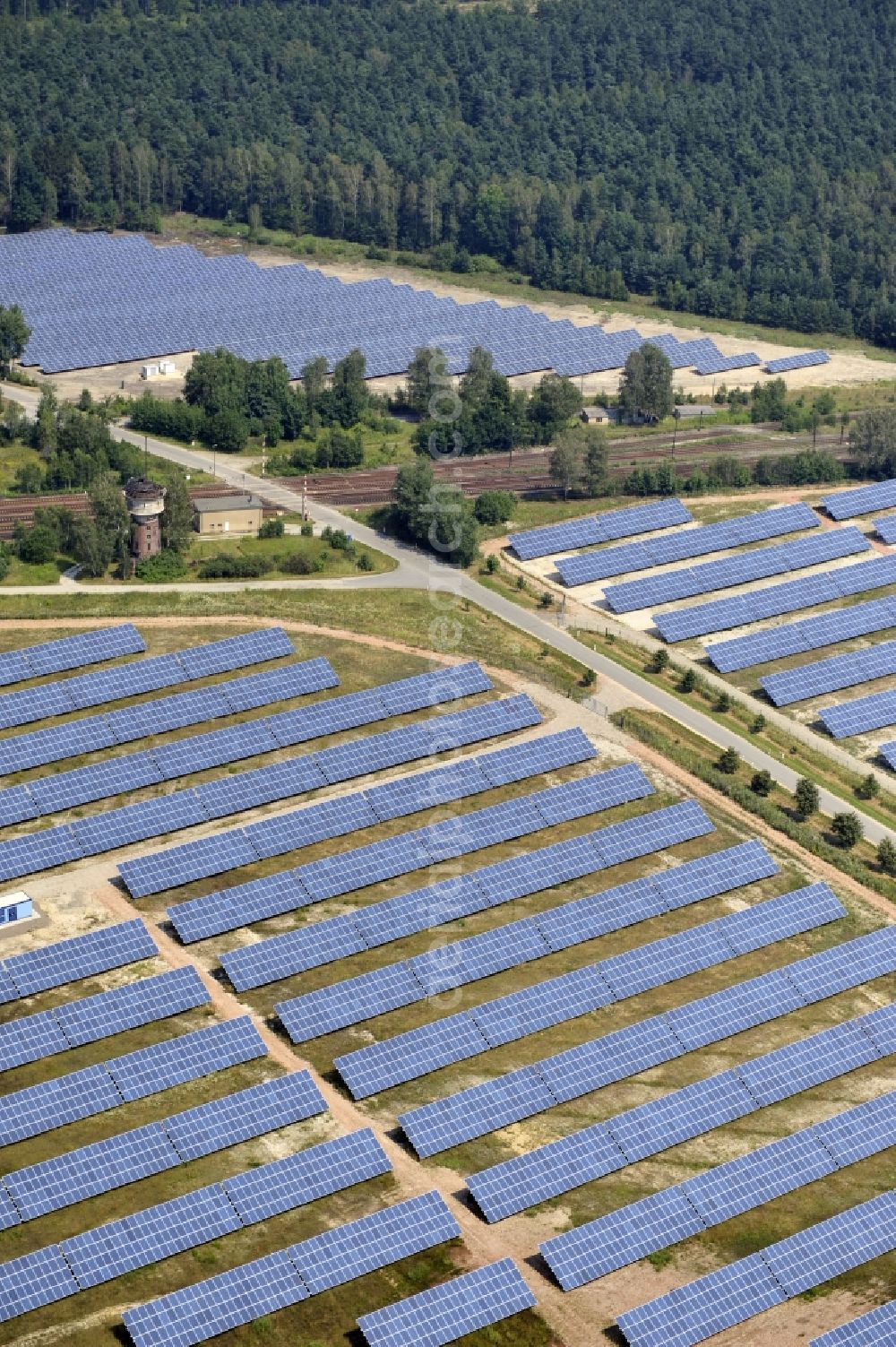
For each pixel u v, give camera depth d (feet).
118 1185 517.96
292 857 652.89
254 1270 488.02
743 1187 526.98
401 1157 535.19
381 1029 581.12
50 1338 475.72
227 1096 545.85
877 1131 549.54
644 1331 482.69
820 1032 588.91
